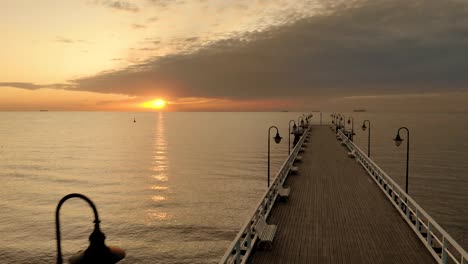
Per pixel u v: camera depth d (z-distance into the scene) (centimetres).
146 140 11812
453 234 3022
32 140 11900
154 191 4575
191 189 4653
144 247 2825
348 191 1706
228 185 4856
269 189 1320
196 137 12825
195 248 2802
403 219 1280
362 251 998
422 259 945
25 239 3017
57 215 461
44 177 5503
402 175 5212
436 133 13550
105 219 3484
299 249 1012
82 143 10838
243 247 991
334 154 3064
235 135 13612
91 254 378
